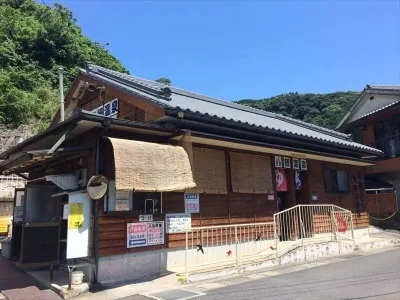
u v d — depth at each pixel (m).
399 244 13.03
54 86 31.44
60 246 8.87
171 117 7.76
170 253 8.10
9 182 17.69
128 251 7.41
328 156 12.16
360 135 21.75
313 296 5.84
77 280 6.61
